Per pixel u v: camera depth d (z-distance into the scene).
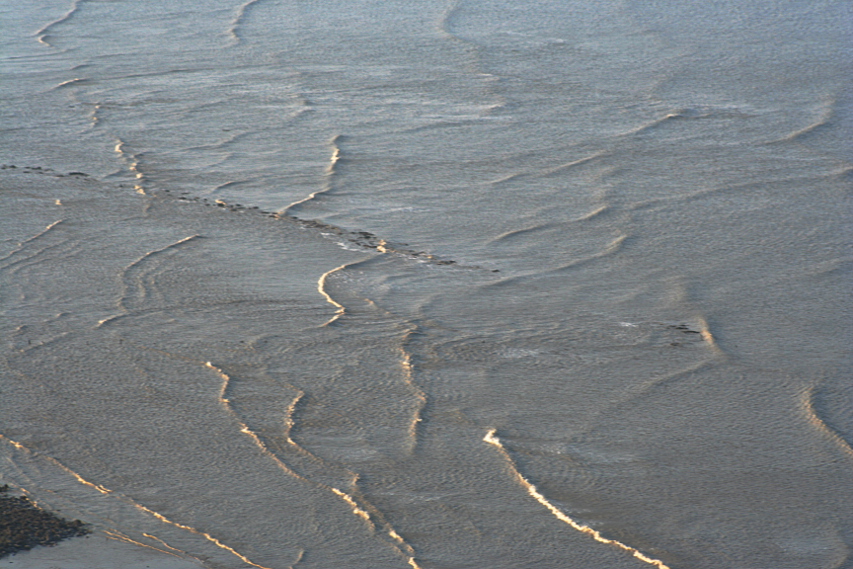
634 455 4.50
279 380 5.14
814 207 8.34
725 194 8.69
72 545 3.70
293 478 4.25
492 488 4.20
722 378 5.27
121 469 4.28
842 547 3.84
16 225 7.45
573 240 7.54
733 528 3.96
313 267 6.80
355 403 4.92
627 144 10.19
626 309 6.22
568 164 9.52
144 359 5.33
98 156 9.47
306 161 9.48
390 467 4.35
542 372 5.30
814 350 5.64
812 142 10.29
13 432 4.56
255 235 7.44
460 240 7.51
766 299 6.42
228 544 3.78
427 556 3.75
